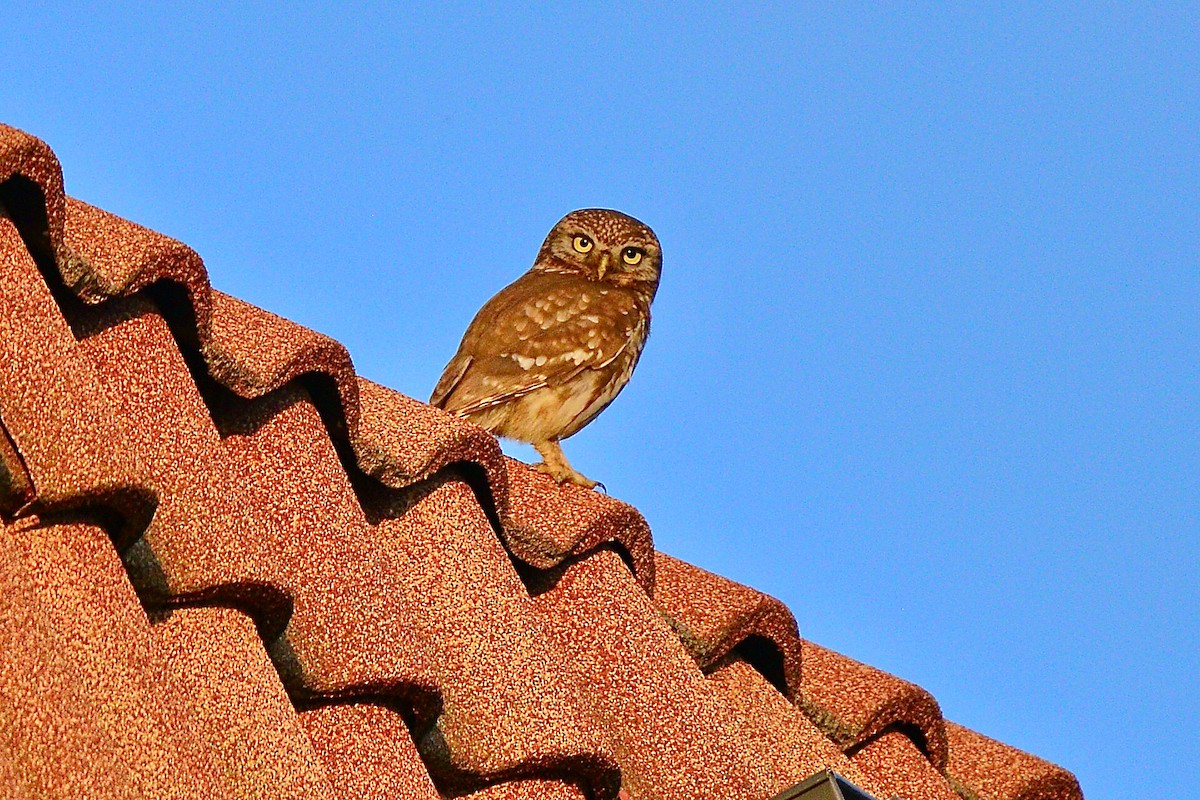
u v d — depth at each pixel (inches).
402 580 305.9
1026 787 418.0
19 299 242.4
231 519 258.8
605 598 347.9
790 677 380.2
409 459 320.2
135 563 247.3
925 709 402.3
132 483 234.2
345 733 262.8
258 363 296.7
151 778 212.5
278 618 261.6
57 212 258.7
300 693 262.4
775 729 362.6
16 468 228.7
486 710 290.5
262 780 233.6
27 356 237.5
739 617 371.2
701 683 341.4
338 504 290.0
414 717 278.2
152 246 279.0
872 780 385.7
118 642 223.6
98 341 265.9
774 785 335.6
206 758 229.3
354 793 255.3
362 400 334.6
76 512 232.7
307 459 294.0
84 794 202.8
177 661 240.4
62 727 206.8
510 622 308.7
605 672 336.5
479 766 283.6
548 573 349.4
